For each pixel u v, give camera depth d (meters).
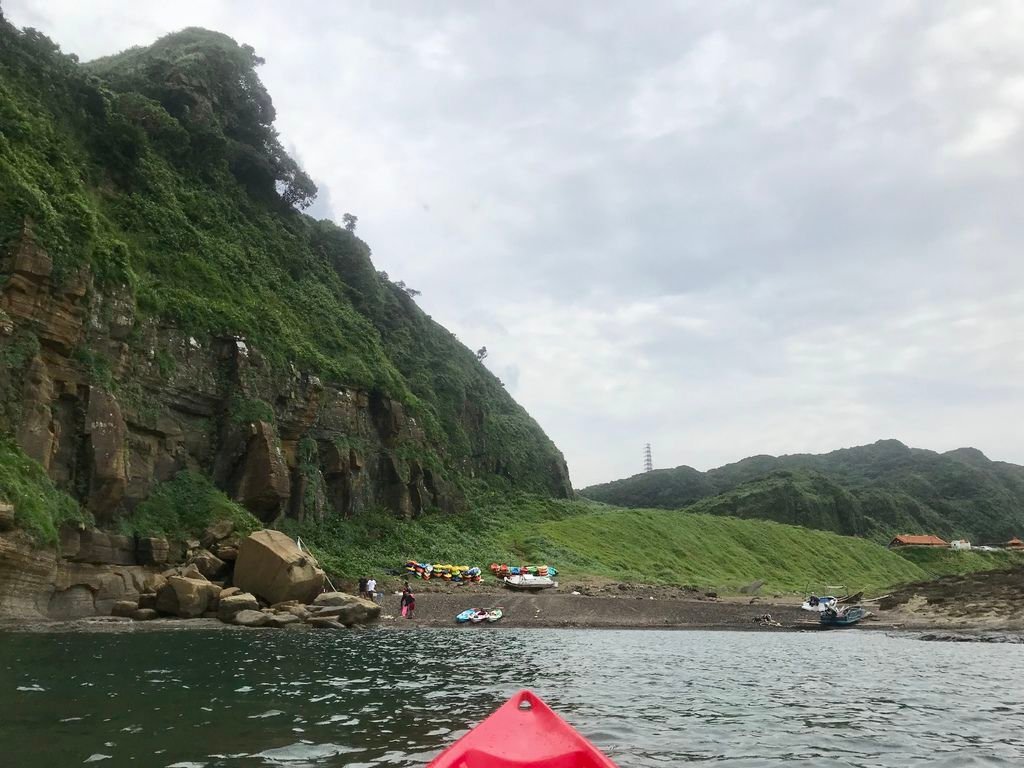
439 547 66.75
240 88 80.50
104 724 11.40
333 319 74.00
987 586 61.19
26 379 35.03
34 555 30.91
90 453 38.16
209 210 66.75
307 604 39.94
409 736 11.34
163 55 79.56
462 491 86.19
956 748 11.76
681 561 88.56
